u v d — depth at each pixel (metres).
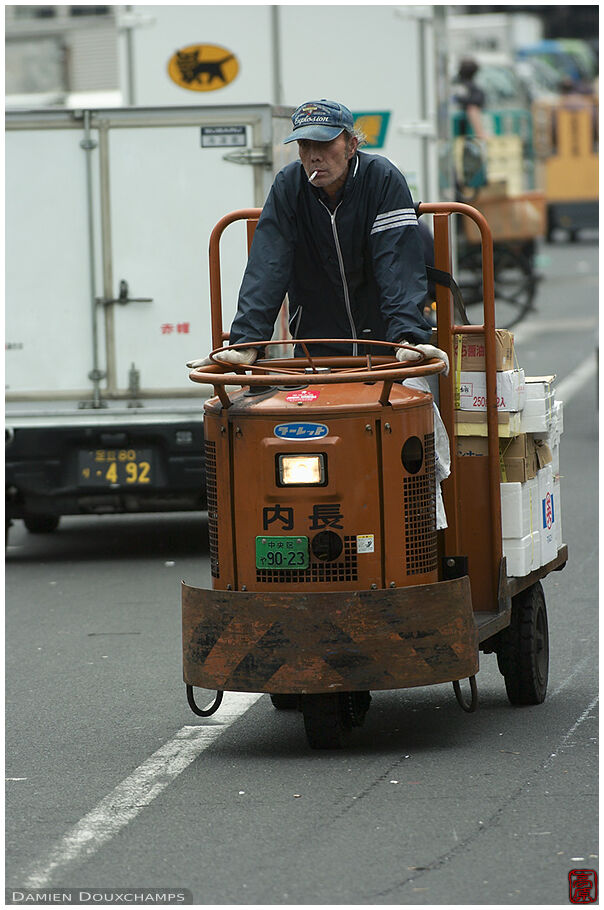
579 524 33.06
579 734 18.11
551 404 19.98
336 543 16.62
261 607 16.64
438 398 18.45
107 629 25.39
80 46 84.81
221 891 13.29
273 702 19.92
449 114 51.72
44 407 31.17
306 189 17.88
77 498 30.95
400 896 13.03
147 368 31.17
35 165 31.12
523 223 74.56
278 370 17.58
